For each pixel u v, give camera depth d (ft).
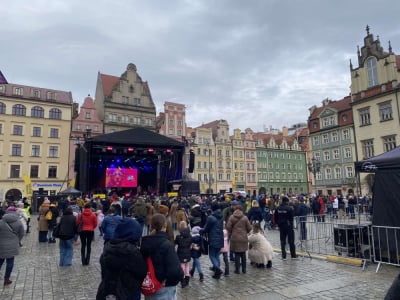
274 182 234.58
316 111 178.40
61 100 167.53
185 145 88.17
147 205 31.91
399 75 112.47
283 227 30.89
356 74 128.57
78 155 79.71
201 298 19.71
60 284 23.27
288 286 21.80
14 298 20.25
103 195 74.28
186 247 22.43
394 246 26.71
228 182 211.41
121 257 11.29
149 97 189.26
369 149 122.01
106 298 11.07
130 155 90.02
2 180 147.02
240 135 223.92
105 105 173.47
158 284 11.90
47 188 156.04
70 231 29.01
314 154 171.73
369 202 77.51
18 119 154.40
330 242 39.55
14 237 23.54
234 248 25.45
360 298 19.11
